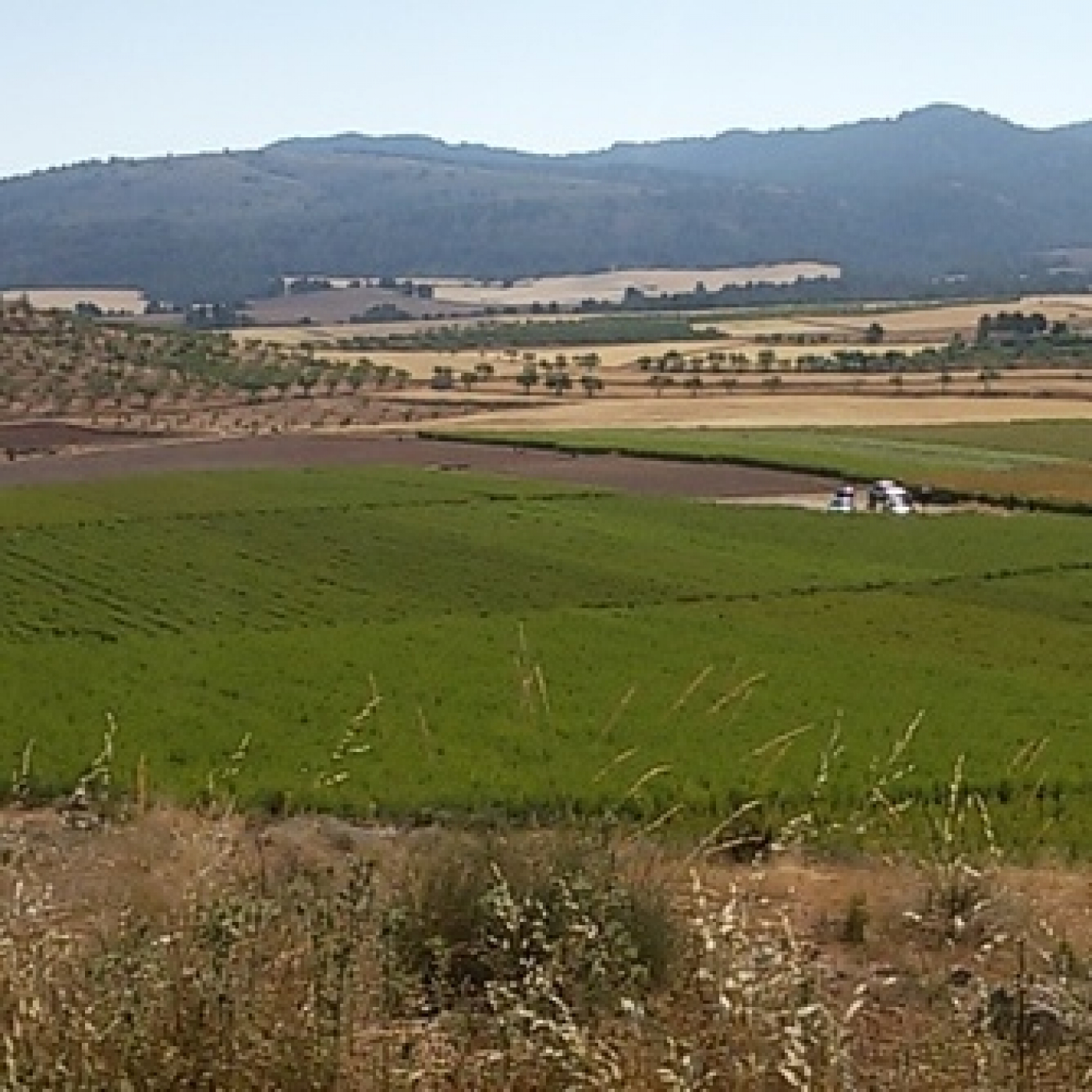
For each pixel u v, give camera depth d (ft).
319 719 119.44
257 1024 22.47
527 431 463.42
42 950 24.43
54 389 620.49
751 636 168.96
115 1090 21.09
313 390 639.35
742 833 65.98
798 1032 20.83
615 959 26.89
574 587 212.43
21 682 135.54
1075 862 63.31
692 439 426.51
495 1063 22.97
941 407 532.73
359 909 27.94
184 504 292.40
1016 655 161.27
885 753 104.17
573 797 85.97
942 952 37.06
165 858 40.06
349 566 229.25
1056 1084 22.34
